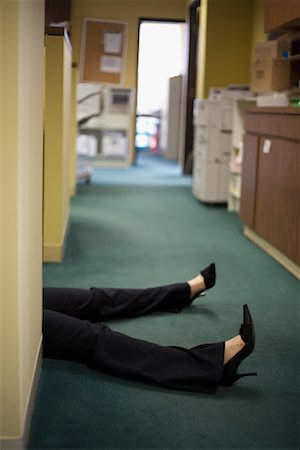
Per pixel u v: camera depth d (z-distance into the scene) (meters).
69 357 2.06
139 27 8.19
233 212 5.27
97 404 1.74
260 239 3.92
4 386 1.44
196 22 7.67
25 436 1.51
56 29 3.12
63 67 3.17
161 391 1.83
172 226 4.55
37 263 1.83
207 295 2.85
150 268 3.33
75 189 6.05
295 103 4.29
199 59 6.88
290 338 2.33
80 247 3.77
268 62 4.73
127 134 8.59
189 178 7.68
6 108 1.31
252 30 6.47
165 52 8.16
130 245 3.87
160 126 10.57
